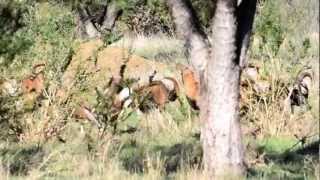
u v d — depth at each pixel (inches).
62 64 1861.5
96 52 1994.3
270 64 1962.4
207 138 1275.8
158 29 3838.6
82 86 1856.5
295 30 2006.6
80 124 1790.1
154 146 1649.9
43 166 1360.7
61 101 1812.3
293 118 1856.5
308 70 2031.3
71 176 1270.9
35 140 1732.3
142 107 2009.1
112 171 1262.3
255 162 1438.2
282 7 2059.5
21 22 1578.5
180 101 1995.6
